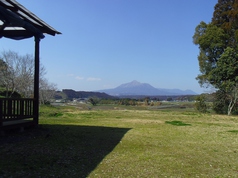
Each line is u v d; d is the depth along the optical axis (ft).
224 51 78.28
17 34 29.60
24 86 85.56
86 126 36.73
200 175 16.01
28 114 28.40
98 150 21.53
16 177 13.85
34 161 17.06
